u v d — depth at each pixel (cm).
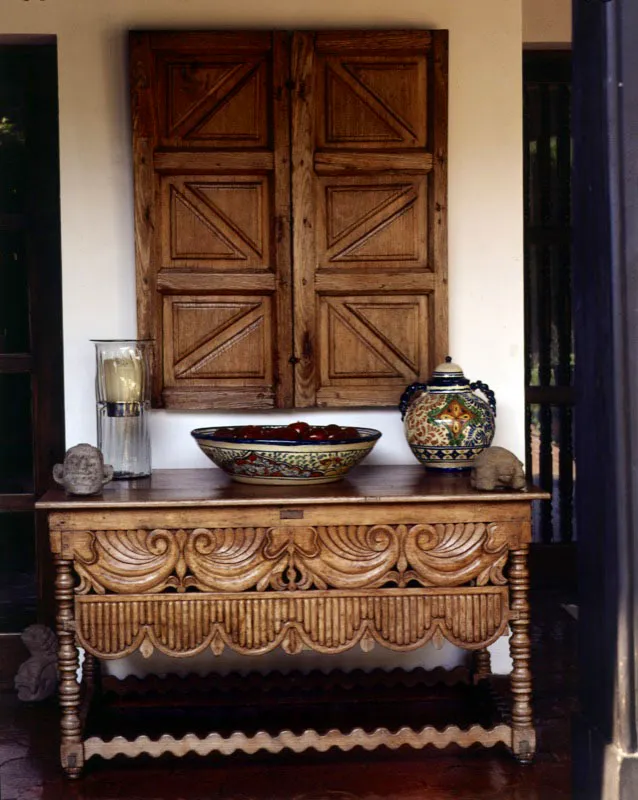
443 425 331
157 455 361
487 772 303
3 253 405
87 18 354
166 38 344
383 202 354
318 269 353
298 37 345
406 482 321
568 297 510
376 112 352
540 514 515
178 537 295
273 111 347
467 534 300
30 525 406
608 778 249
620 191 243
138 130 344
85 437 360
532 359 512
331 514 297
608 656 251
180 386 352
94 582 295
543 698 362
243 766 310
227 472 321
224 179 351
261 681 354
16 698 370
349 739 299
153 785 296
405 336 356
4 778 300
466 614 302
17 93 400
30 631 368
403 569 299
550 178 504
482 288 366
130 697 350
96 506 289
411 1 359
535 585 512
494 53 362
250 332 354
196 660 363
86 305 358
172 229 351
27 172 403
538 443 516
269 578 297
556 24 457
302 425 316
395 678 358
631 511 245
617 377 244
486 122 363
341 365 355
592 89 254
